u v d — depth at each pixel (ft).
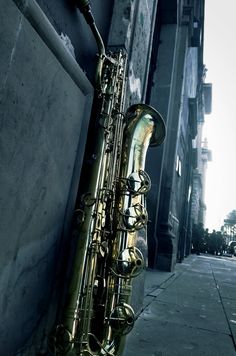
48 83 4.90
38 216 4.94
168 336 7.91
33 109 4.52
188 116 39.96
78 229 5.94
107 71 7.56
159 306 10.94
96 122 7.20
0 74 3.74
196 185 71.92
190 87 40.70
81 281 5.27
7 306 4.34
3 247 4.11
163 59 25.22
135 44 10.02
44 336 5.50
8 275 4.29
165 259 22.31
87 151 7.16
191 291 14.82
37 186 4.82
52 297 5.72
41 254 5.16
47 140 4.99
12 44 3.92
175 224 29.94
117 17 9.41
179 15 26.48
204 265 34.65
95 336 5.15
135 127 7.74
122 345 5.32
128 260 5.82
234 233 109.09
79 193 6.89
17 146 4.21
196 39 33.35
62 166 5.61
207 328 9.01
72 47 6.74
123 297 5.70
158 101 24.27
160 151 23.16
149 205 22.48
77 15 6.95
